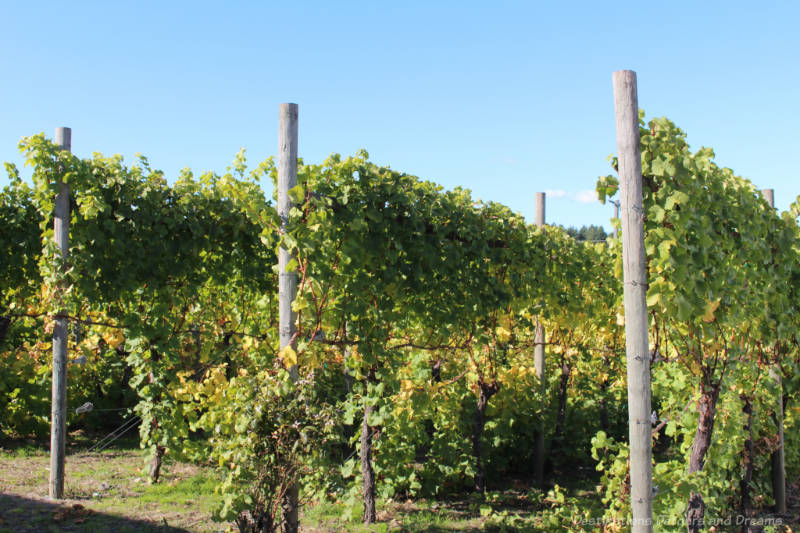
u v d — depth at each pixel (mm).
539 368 8672
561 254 7898
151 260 5992
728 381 5051
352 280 5309
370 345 5406
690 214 4203
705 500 5027
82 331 9047
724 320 4797
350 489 6113
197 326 7309
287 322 4598
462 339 6559
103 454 8172
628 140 3988
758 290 5652
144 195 5867
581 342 8922
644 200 4164
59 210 5637
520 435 8453
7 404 8680
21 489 6199
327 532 5621
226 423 4340
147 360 6535
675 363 5875
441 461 7215
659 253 4043
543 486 8055
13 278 6324
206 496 6320
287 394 4266
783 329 6145
